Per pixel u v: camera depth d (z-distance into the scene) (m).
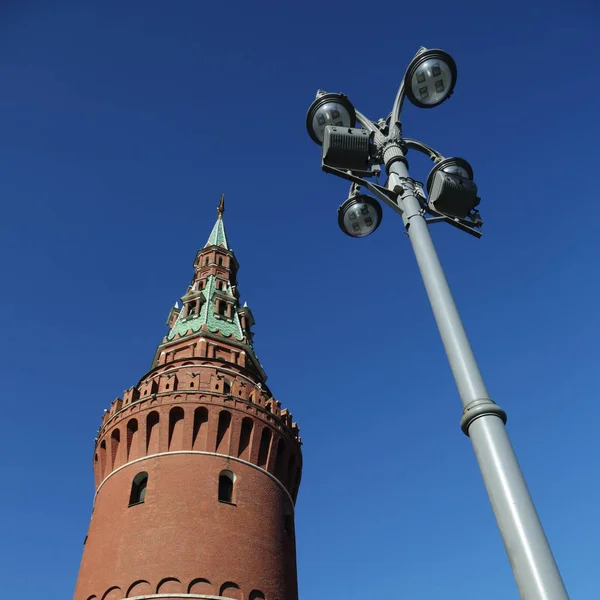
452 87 13.40
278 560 38.50
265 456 43.53
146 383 45.91
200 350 50.50
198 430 41.84
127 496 39.12
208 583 34.41
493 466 8.30
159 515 36.94
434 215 12.75
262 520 39.41
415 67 13.20
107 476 42.03
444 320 10.05
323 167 12.88
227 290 61.03
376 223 15.23
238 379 47.91
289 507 43.94
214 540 36.34
